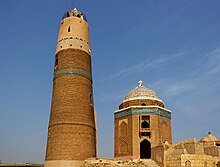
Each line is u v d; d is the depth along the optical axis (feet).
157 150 108.17
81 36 127.65
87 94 120.67
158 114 135.33
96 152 130.41
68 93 115.65
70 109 113.29
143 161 109.09
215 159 104.99
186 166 96.07
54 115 115.14
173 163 99.30
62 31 128.88
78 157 107.65
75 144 108.88
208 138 138.51
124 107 147.23
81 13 135.13
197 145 106.22
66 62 120.78
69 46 123.34
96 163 104.63
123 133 138.51
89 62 128.47
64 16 133.69
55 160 106.63
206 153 113.91
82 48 125.59
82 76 120.88
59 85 118.73
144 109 136.15
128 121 137.18
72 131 110.32
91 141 115.14
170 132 140.46
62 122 111.34
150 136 132.05
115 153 139.33
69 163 104.99
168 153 102.83
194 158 98.02
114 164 106.22
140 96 145.18
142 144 136.36
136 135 132.16
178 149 100.63
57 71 122.42
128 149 132.87
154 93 151.33
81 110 115.44
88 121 116.57
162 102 148.46
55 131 111.45
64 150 106.93
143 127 138.21
